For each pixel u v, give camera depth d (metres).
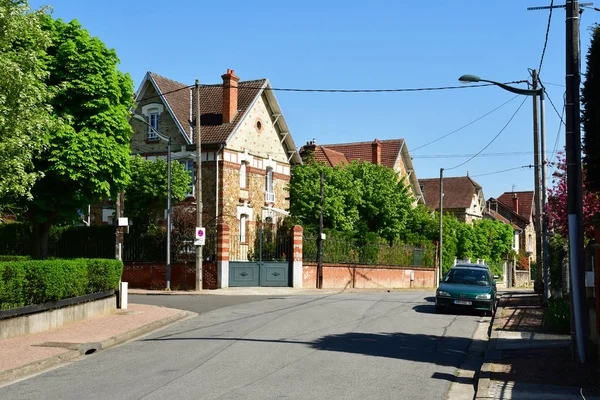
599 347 10.44
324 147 56.25
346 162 52.66
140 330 15.86
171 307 21.80
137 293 29.05
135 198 32.97
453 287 20.50
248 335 14.64
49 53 22.56
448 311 20.84
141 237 32.75
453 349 13.28
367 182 43.06
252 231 37.16
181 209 33.84
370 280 39.34
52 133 21.66
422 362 11.61
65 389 9.27
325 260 35.19
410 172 58.81
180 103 38.47
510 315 19.53
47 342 13.42
